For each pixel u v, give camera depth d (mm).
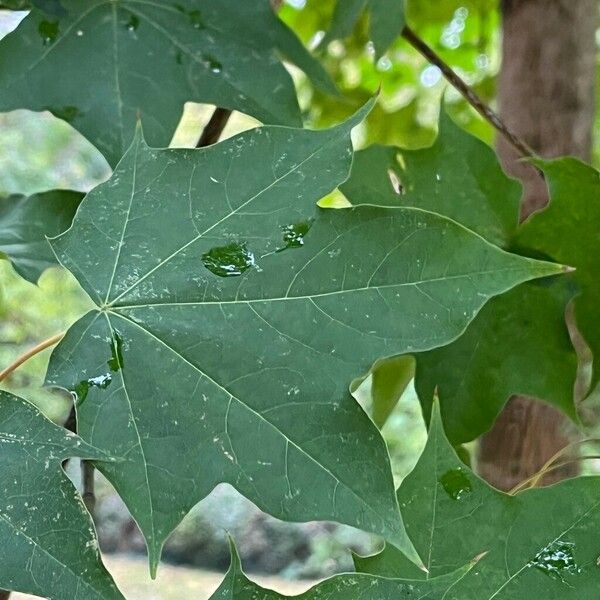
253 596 417
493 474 592
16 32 458
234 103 468
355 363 414
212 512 1856
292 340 417
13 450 407
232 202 423
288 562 1833
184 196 424
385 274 417
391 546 441
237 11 473
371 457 408
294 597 417
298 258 419
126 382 416
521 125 643
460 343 494
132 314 420
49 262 494
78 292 1649
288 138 423
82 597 400
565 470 592
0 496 404
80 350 417
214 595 416
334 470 408
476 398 495
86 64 462
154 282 422
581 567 436
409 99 930
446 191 496
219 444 412
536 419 581
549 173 490
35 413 409
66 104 458
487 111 526
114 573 1589
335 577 418
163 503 409
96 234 422
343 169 421
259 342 417
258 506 408
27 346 1603
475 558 438
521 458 583
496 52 998
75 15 463
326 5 806
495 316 494
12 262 494
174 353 418
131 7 468
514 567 437
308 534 1868
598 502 438
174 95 465
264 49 473
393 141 918
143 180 424
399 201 496
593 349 503
